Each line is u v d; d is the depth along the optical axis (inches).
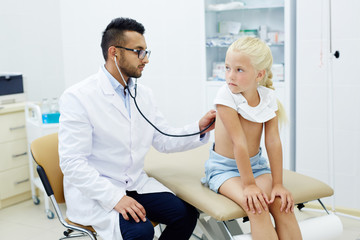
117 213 63.6
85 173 63.9
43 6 140.2
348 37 97.8
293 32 106.4
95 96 67.3
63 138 65.7
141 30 68.7
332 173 98.2
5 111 112.0
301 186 67.7
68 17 138.9
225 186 64.3
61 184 71.0
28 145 116.4
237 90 62.5
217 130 68.9
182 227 67.6
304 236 60.9
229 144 66.7
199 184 70.3
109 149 68.6
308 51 102.9
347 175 103.9
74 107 66.1
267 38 116.8
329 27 94.4
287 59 105.1
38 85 143.3
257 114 63.7
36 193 120.5
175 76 127.5
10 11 136.3
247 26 119.8
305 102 105.6
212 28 120.8
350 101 100.4
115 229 62.7
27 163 119.3
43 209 114.5
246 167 61.6
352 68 98.7
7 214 112.0
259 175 67.6
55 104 113.0
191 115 127.5
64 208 114.5
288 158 109.5
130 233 61.4
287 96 107.0
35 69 142.2
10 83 118.0
